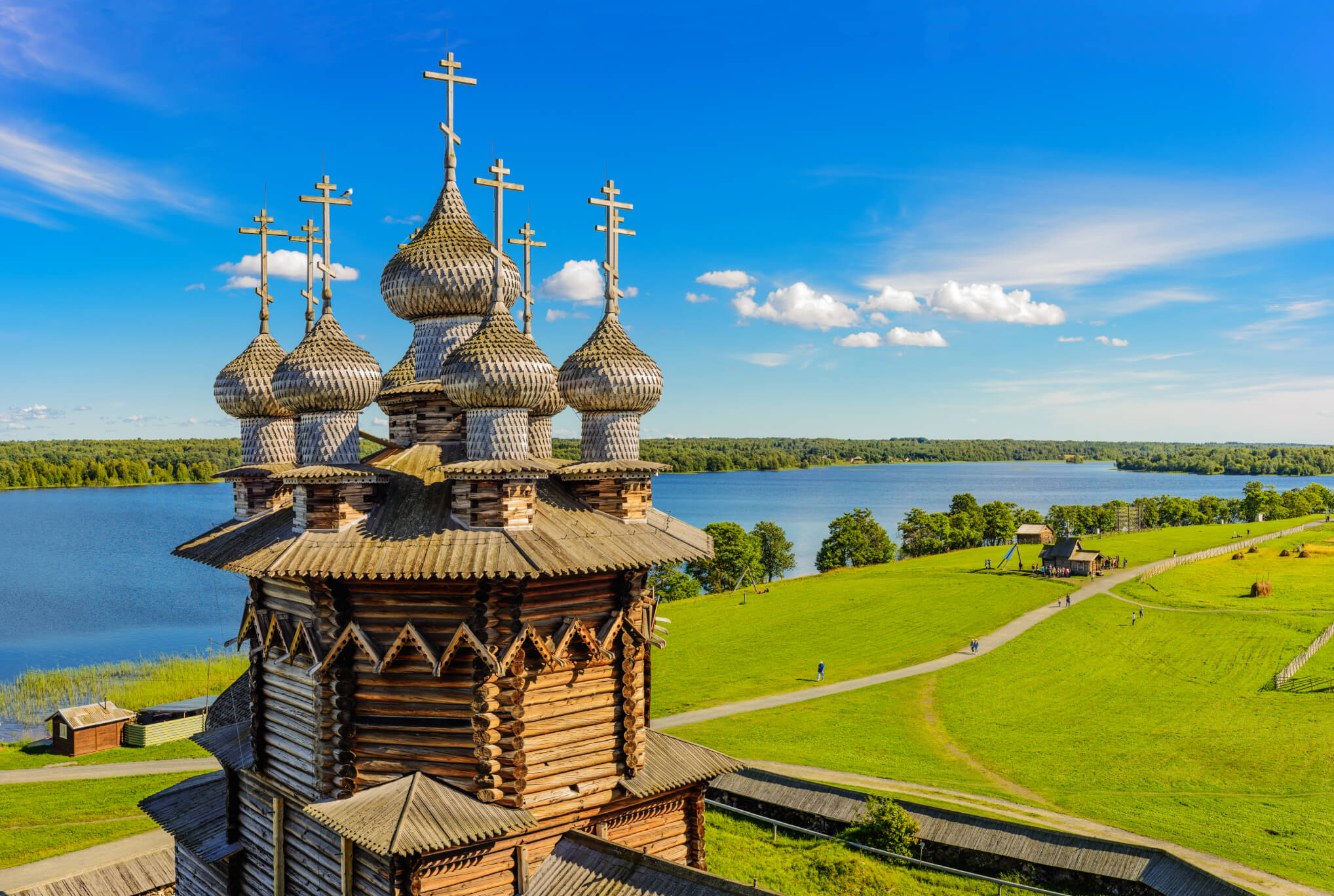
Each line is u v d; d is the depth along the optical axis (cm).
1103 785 5175
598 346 2447
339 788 2066
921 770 5359
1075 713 6912
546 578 2077
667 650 9456
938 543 17425
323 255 2395
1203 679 7825
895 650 9269
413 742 2034
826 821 4100
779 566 15512
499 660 1986
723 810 4434
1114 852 3438
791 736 6256
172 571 15050
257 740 2353
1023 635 9656
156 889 3434
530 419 2700
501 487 2055
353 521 2106
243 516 2720
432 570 1909
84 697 7512
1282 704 6944
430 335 2583
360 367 2284
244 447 2881
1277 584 11862
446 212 2608
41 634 10500
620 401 2406
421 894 1894
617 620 2172
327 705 2072
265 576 2033
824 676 8256
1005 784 5162
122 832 4431
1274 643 8919
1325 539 15975
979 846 3672
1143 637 9388
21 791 5141
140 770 5606
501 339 2150
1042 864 3512
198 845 2578
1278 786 5125
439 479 2264
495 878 2002
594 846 2038
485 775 1986
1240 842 4069
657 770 2300
